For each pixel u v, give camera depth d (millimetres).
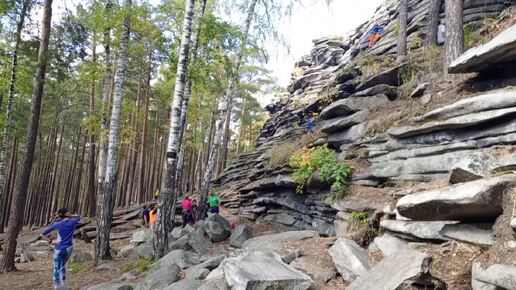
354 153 9742
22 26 13617
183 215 15445
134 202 28984
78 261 11938
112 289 7184
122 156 27344
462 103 6590
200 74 12195
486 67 6801
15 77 14672
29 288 9414
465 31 11398
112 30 12703
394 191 7305
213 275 6379
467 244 4285
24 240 20281
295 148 13312
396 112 9062
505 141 5773
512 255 3361
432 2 13328
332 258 6020
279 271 5395
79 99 28891
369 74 12875
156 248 9414
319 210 10094
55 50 14164
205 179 14859
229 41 12445
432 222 4914
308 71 29859
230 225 12281
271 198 13812
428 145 7352
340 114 11398
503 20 7738
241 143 47719
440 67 10086
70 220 8758
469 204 4016
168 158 9711
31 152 12094
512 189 3750
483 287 3508
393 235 5883
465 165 4926
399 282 4055
